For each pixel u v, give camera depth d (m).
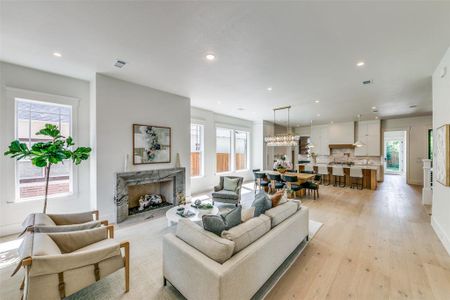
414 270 2.28
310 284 2.05
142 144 4.20
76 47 2.66
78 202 3.79
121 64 3.18
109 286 2.01
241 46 2.61
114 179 3.78
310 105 5.83
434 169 3.41
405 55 2.81
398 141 11.56
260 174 6.08
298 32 2.29
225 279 1.45
